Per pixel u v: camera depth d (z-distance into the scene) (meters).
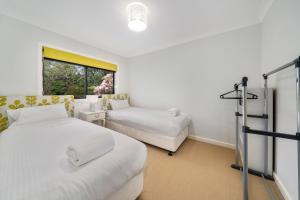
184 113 2.84
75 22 2.14
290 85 1.25
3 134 1.45
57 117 2.12
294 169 1.17
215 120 2.58
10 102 1.91
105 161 0.93
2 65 1.90
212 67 2.56
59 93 2.69
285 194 1.27
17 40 2.02
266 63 1.88
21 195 0.61
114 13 1.89
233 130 2.41
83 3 1.68
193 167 1.81
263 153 1.61
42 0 1.64
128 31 2.46
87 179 0.77
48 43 2.36
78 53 2.83
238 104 1.91
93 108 2.92
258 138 1.63
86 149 0.91
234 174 1.67
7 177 0.73
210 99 2.62
